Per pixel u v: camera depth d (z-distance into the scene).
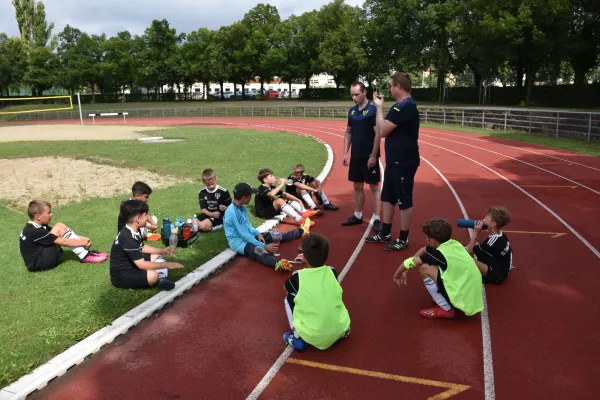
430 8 44.06
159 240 6.42
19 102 63.66
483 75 40.47
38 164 14.73
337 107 40.56
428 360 3.65
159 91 74.00
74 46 63.44
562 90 39.66
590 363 3.56
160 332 4.13
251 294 4.88
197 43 63.34
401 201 5.80
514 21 33.50
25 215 8.40
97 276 5.20
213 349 3.86
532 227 7.01
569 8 32.88
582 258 5.67
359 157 6.71
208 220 6.80
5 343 3.81
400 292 4.86
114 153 16.97
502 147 17.02
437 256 4.21
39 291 4.80
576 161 13.34
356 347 3.85
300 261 5.70
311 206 7.96
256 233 6.16
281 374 3.52
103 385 3.42
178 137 23.27
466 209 8.31
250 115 45.59
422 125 27.91
